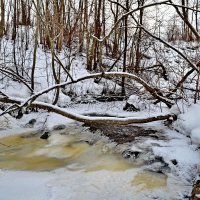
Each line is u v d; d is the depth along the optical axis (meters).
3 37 17.23
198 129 8.30
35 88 13.08
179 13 9.32
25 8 18.84
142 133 9.41
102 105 13.14
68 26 17.33
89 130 10.03
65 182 7.01
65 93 13.78
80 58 17.16
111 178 7.19
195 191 6.12
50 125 10.57
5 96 8.66
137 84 15.11
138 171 7.50
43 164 8.13
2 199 6.22
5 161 8.30
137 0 12.73
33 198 6.28
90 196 6.40
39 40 18.72
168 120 9.77
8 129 10.64
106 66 16.11
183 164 7.33
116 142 8.86
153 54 16.55
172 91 10.36
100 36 15.99
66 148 9.16
